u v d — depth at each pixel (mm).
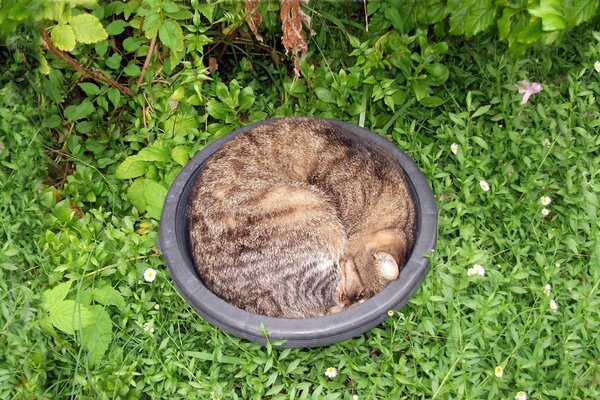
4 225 1134
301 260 1108
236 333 1066
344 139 1197
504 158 1266
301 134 1197
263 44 1382
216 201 1116
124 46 1267
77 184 1262
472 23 1199
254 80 1400
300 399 1040
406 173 1184
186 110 1303
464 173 1228
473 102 1343
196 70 1239
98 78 1282
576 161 1218
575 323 1066
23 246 1157
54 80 1264
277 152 1185
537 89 1294
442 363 1060
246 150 1172
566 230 1160
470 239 1145
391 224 1149
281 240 1103
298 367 1076
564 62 1344
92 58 1303
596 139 1225
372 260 1119
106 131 1344
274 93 1407
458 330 1059
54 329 1113
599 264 1103
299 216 1120
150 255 1174
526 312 1094
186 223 1150
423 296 1090
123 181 1293
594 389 1030
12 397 1044
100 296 1125
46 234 1160
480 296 1081
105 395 1041
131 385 1084
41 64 1199
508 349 1074
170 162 1260
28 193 1196
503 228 1192
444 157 1292
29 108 1242
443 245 1166
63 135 1318
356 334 1063
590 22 1257
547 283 1106
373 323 1062
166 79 1325
